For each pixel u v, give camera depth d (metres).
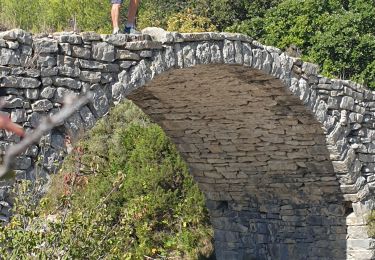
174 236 16.09
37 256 7.39
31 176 7.96
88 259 7.80
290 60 11.61
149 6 26.48
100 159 16.70
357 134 13.14
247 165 14.73
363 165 13.37
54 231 7.68
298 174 14.12
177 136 14.73
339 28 20.64
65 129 8.28
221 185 15.79
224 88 11.98
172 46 9.78
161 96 12.62
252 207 15.70
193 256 16.20
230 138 14.06
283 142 13.44
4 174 1.89
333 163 13.10
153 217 15.82
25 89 8.07
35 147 8.00
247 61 10.83
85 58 8.73
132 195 15.20
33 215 7.54
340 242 14.16
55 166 8.12
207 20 22.81
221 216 16.25
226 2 24.62
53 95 8.32
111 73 9.03
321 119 12.34
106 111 8.90
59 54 8.45
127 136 17.31
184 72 10.93
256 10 24.44
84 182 14.38
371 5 21.64
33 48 8.20
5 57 7.91
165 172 16.41
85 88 8.69
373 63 20.39
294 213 14.95
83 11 24.67
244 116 13.02
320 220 14.47
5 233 7.32
